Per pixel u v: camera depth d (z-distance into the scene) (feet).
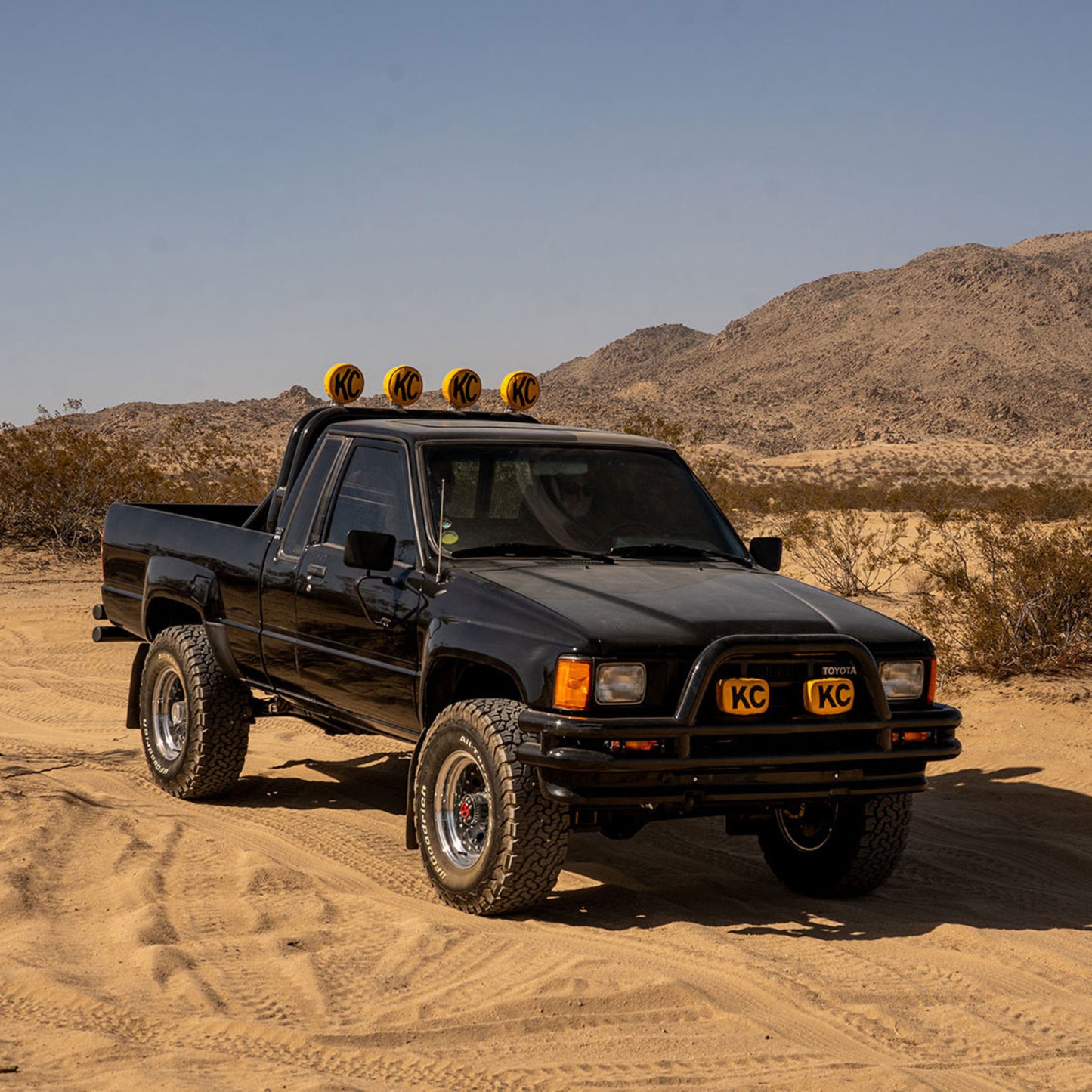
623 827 19.22
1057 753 30.89
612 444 23.40
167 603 28.25
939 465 453.58
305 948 17.66
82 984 15.93
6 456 76.33
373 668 21.56
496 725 18.67
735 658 18.13
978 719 34.09
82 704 36.81
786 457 509.76
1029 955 18.15
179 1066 13.61
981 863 23.30
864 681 18.83
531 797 18.37
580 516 21.93
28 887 19.92
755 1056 14.33
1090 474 400.06
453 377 26.45
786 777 18.28
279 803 26.53
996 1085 13.87
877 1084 13.71
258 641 24.66
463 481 21.62
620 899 20.44
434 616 20.07
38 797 24.76
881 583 60.44
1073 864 23.44
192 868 21.17
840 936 18.94
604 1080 13.60
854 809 20.39
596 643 17.67
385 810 26.12
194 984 15.97
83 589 60.75
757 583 20.71
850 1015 15.64
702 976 16.75
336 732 25.44
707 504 23.40
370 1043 14.44
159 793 26.81
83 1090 12.94
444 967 16.88
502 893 18.62
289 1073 13.39
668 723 17.56
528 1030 14.92
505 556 21.01
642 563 21.18
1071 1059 14.65
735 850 24.17
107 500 77.25
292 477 25.26
